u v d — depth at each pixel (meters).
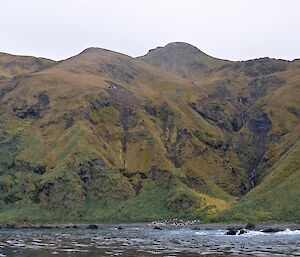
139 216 192.25
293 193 171.75
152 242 95.62
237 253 71.31
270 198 176.00
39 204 199.38
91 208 199.00
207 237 111.50
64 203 197.88
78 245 88.19
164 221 186.62
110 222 188.50
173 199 198.88
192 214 190.50
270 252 72.62
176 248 80.50
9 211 197.38
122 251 75.19
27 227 174.12
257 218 166.00
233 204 198.00
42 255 68.94
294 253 71.06
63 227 172.88
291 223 156.62
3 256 67.56
